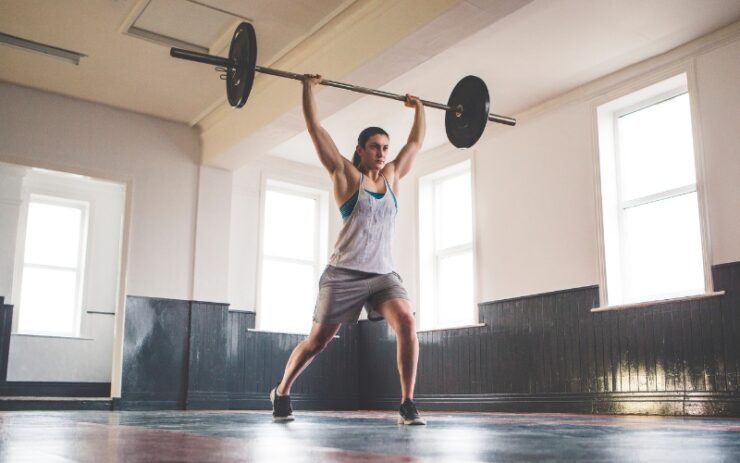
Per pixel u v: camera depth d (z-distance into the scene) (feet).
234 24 17.93
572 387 19.81
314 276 28.40
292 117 20.47
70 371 26.68
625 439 6.42
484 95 12.42
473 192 24.00
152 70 20.59
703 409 16.62
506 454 4.71
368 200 10.20
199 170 24.50
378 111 22.67
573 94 21.07
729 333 16.42
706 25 17.38
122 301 22.43
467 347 23.25
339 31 17.78
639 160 19.88
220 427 8.86
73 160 22.17
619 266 19.76
